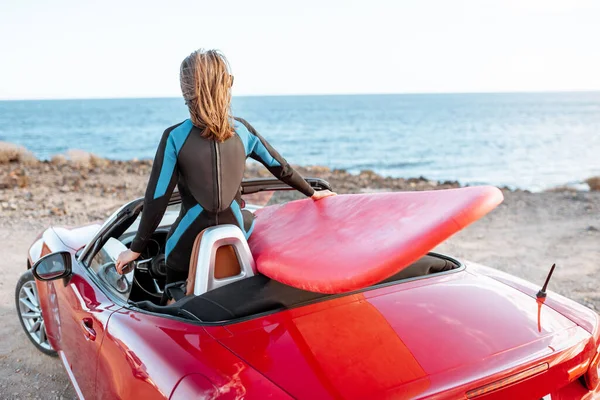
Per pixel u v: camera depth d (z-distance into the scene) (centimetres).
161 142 241
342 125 11369
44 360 402
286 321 205
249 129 262
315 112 19512
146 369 197
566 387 211
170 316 219
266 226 280
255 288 224
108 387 236
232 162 248
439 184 1627
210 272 227
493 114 17175
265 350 188
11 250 701
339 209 262
